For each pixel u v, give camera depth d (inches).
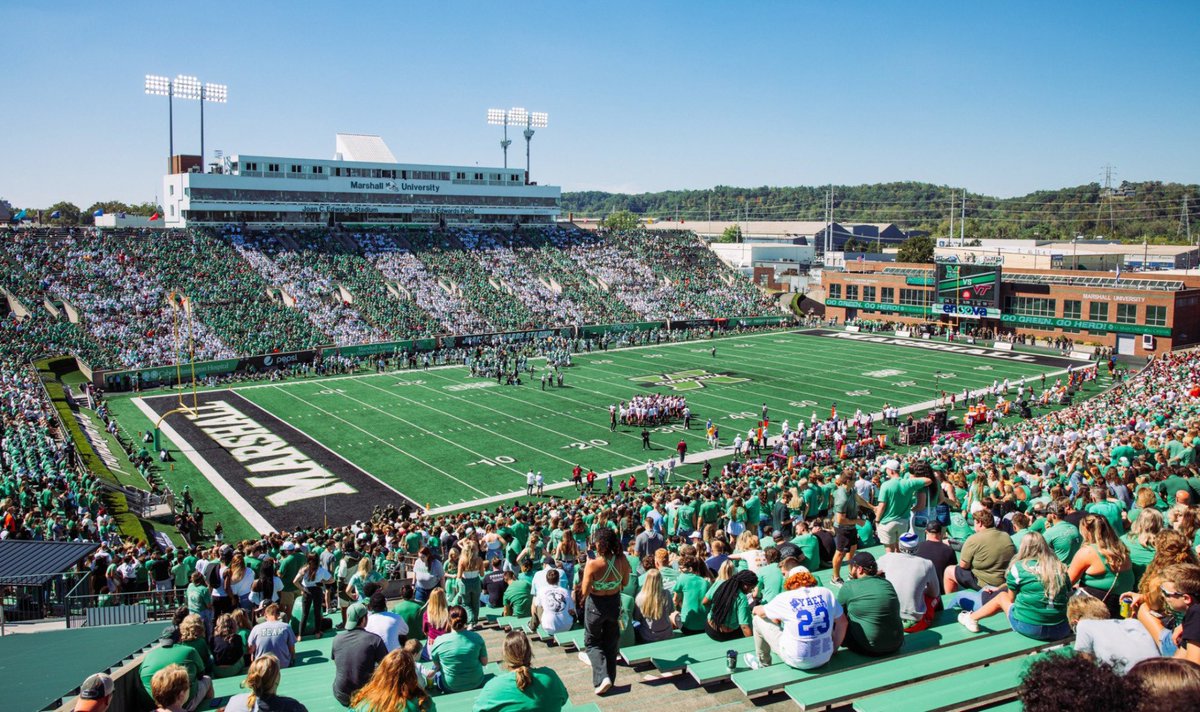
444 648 387.5
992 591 410.0
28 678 370.9
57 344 2347.4
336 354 2650.1
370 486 1576.0
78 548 701.9
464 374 2581.2
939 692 315.6
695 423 2012.8
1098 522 378.6
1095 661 193.9
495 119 4104.3
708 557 524.4
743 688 336.5
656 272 3836.1
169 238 3029.0
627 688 376.8
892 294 3614.7
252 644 440.5
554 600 470.6
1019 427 1700.3
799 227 6845.5
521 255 3688.5
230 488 1561.3
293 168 3472.0
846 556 495.8
